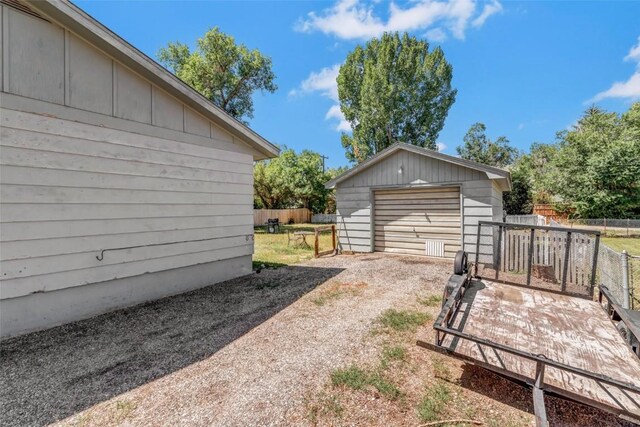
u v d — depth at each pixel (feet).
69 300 12.03
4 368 8.66
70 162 12.10
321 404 6.88
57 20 11.73
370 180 28.09
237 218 19.70
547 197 64.64
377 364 8.59
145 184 14.69
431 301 14.28
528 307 10.21
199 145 17.25
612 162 47.60
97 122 12.94
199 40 60.70
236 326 11.58
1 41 10.52
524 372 6.76
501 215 30.60
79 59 12.43
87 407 6.91
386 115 67.82
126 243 13.91
